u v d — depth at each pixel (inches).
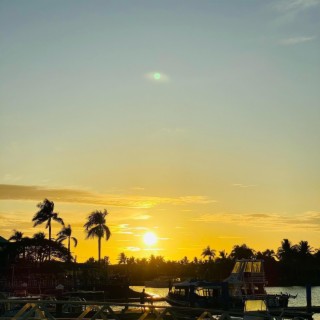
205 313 1097.4
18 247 4156.0
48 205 5191.9
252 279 2942.9
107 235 5187.0
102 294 3735.2
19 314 1021.8
